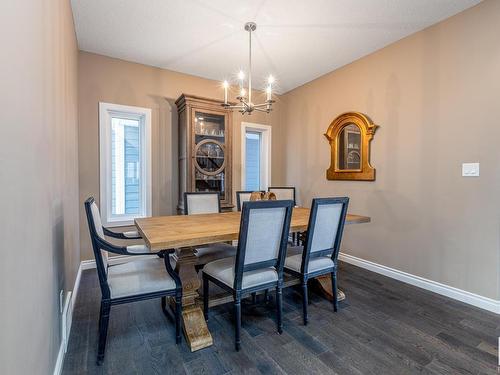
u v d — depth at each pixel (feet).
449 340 5.88
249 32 8.90
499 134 7.04
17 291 2.78
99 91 10.31
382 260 9.90
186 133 11.13
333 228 6.86
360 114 10.50
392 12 7.83
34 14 3.56
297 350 5.50
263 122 14.44
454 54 7.91
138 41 9.45
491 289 7.21
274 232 5.77
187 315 5.89
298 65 11.39
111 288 5.18
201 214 8.98
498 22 7.04
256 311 7.14
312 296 8.07
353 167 10.93
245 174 14.11
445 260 8.15
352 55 10.48
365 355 5.36
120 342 5.69
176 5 7.52
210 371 4.88
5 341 2.46
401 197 9.29
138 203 11.59
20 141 2.95
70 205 7.26
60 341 5.06
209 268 6.36
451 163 8.00
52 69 4.79
